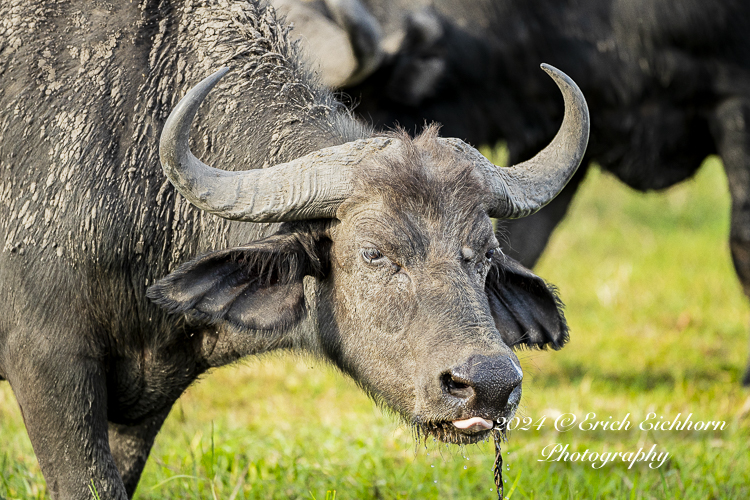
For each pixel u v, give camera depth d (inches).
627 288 1491.1
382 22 1158.3
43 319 591.5
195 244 620.4
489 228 559.2
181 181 534.0
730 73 1124.5
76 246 591.8
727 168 1141.7
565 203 1235.9
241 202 545.3
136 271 611.8
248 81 637.3
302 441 877.2
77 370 596.1
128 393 657.0
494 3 1145.4
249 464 771.4
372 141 567.5
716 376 1117.7
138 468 708.0
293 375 1127.6
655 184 1216.2
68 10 631.2
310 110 639.1
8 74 611.8
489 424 516.4
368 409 1007.0
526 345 645.3
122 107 612.7
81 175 594.9
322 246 577.9
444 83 1155.9
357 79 1067.3
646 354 1194.0
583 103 607.5
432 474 773.3
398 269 543.2
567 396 1029.2
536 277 606.2
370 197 547.2
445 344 515.2
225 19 653.3
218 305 557.0
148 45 633.6
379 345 551.2
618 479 754.2
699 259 1670.8
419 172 548.1
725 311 1370.6
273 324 564.1
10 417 900.6
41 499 697.0
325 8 1105.4
